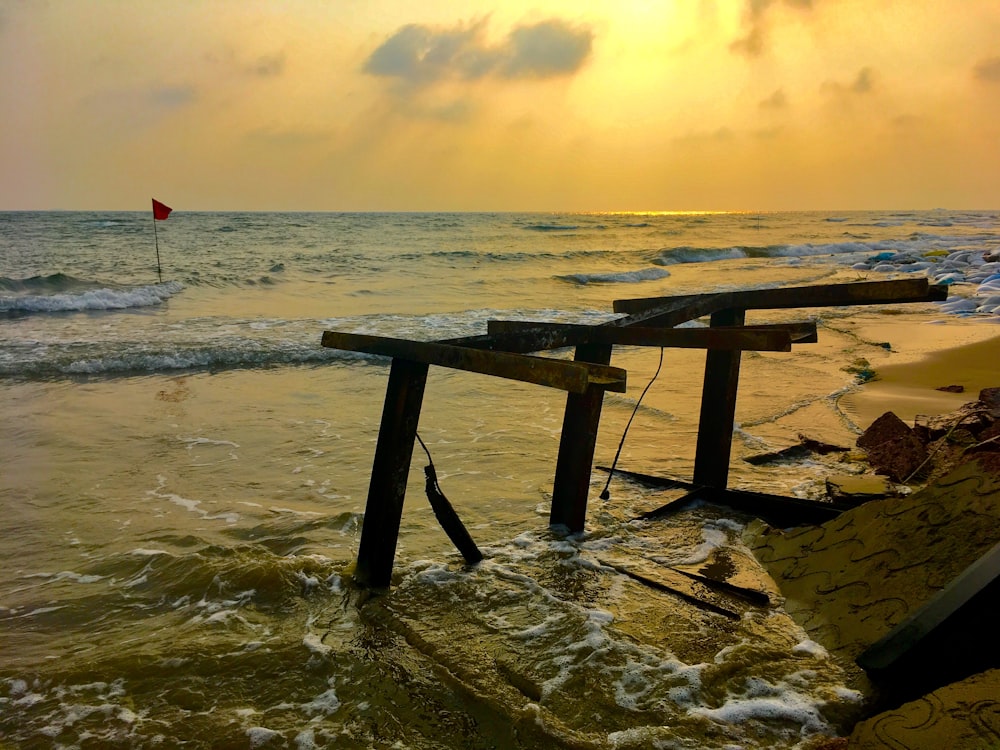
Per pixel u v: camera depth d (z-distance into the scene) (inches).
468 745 119.5
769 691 129.3
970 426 245.4
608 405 373.4
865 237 2273.6
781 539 190.9
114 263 1180.5
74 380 431.8
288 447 303.6
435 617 159.9
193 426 334.6
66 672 140.8
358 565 178.9
